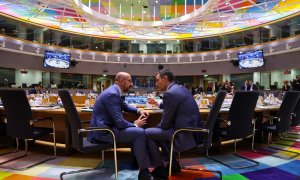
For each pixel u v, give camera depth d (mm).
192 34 20172
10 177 2838
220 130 3482
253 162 3400
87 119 3961
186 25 16844
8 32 15289
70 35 19047
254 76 16859
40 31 17172
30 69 16047
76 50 18750
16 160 3455
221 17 15305
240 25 17625
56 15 16484
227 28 18469
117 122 2682
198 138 2744
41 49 16703
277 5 13953
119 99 2791
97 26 17375
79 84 17594
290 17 14531
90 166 3240
